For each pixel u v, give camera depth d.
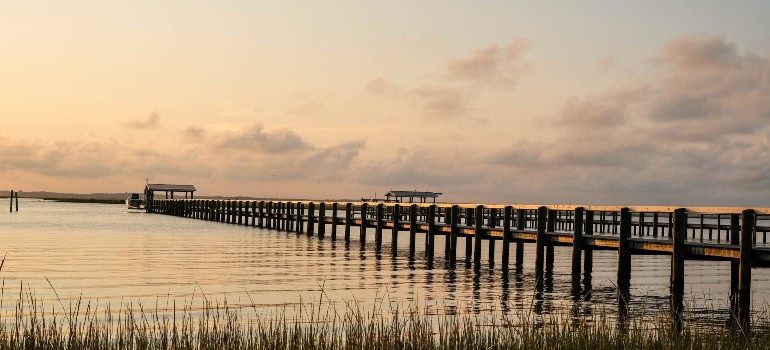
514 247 39.16
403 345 11.16
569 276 23.98
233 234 46.16
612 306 17.58
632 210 20.36
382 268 25.88
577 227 22.22
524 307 17.30
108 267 24.81
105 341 11.35
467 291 20.09
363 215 38.06
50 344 10.74
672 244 18.61
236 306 17.08
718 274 25.20
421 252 33.72
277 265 26.41
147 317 15.33
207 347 10.95
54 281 21.05
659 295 19.64
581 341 11.16
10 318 14.77
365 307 17.12
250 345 11.02
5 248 32.25
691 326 14.38
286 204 52.06
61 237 40.88
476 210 27.75
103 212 102.44
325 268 25.61
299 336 11.91
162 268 24.81
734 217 21.16
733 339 11.46
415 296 19.05
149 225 58.50
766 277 24.58
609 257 32.78
